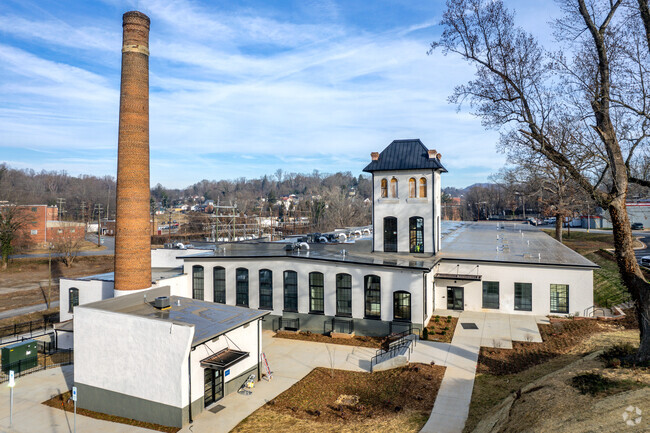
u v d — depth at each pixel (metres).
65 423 19.69
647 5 17.97
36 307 50.53
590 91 19.30
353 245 44.66
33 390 23.69
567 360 22.98
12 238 77.88
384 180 39.03
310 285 32.62
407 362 24.14
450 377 22.47
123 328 20.36
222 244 48.38
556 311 33.06
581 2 18.97
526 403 16.77
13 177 184.38
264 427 18.42
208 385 20.59
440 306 35.97
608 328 28.77
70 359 30.09
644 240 68.81
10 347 26.81
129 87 29.81
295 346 29.06
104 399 20.77
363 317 30.89
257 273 34.22
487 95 21.17
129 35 29.80
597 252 56.50
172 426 19.03
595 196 19.50
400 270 29.84
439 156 39.16
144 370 19.75
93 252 94.44
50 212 117.94
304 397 21.34
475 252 39.69
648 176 22.61
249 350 23.11
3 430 19.05
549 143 20.20
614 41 19.14
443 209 174.50
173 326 19.17
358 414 19.33
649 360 17.89
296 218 154.50
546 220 120.62
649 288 18.55
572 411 14.58
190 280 36.34
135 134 29.92
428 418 18.30
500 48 20.17
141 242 30.41
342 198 135.75
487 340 27.91
